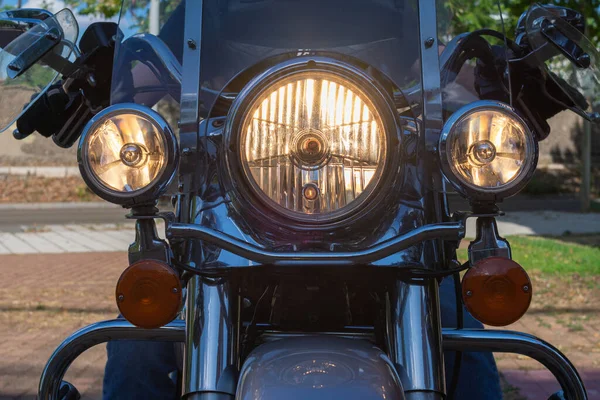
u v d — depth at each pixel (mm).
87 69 2014
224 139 1631
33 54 1807
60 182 20891
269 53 2076
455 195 1773
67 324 6387
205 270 1677
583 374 4887
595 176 23172
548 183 22250
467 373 2146
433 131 1771
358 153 1622
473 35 1958
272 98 1617
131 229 13898
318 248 1659
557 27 1901
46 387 1734
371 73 1843
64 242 12188
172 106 2021
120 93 1944
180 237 1587
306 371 1493
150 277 1602
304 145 1618
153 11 2123
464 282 1630
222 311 1667
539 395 4461
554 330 6047
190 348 1644
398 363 1646
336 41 2094
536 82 2070
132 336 1743
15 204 18734
